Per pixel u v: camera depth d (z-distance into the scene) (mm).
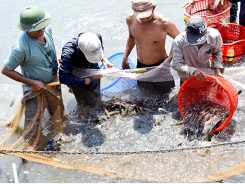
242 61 6074
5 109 5539
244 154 4336
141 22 5078
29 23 4375
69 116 5352
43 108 5008
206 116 4809
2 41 7395
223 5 6484
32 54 4609
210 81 4809
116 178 4262
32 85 4770
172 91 5645
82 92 5281
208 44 4562
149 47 5305
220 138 4652
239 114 4977
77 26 7680
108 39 7176
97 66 5316
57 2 8750
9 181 4438
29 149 4711
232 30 6301
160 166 4332
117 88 5746
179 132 4863
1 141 4867
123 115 5316
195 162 4328
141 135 4926
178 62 4746
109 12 8094
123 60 5750
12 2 8945
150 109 5371
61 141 4969
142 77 5281
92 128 5145
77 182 4289
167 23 5004
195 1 6441
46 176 4426
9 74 4668
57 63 5121
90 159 4512
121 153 4188
